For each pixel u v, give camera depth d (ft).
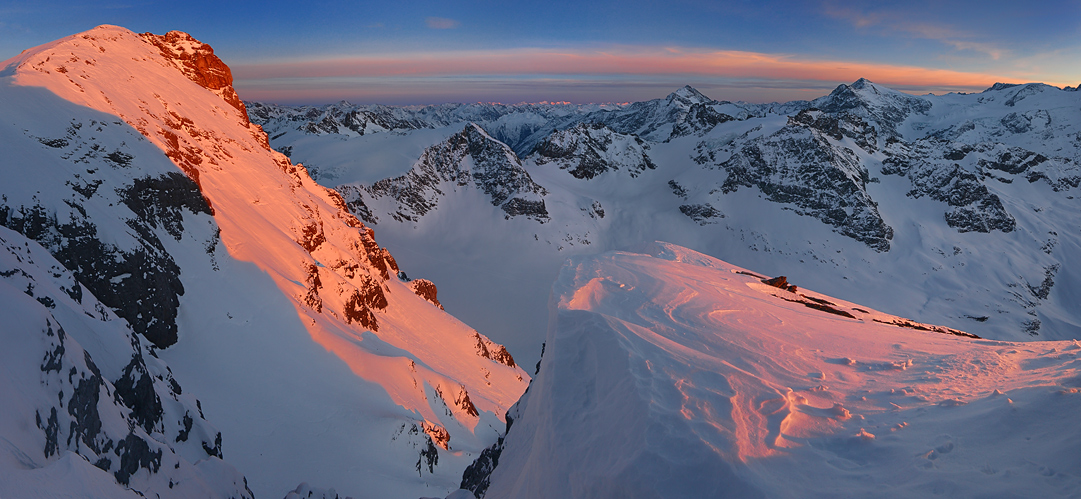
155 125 203.72
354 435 127.54
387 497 114.83
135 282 119.03
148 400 59.26
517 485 43.50
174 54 330.13
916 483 21.70
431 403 180.45
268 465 106.63
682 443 26.78
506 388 274.57
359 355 165.99
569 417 36.63
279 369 138.82
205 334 133.08
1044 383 29.32
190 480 51.03
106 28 282.56
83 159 135.85
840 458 25.50
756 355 43.09
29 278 56.03
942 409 28.73
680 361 38.47
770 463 25.31
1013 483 19.69
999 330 580.71
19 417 32.40
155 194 150.71
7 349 34.81
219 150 248.93
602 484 27.61
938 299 636.48
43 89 151.02
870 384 35.96
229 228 184.34
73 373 40.01
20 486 28.19
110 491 35.60
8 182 107.55
